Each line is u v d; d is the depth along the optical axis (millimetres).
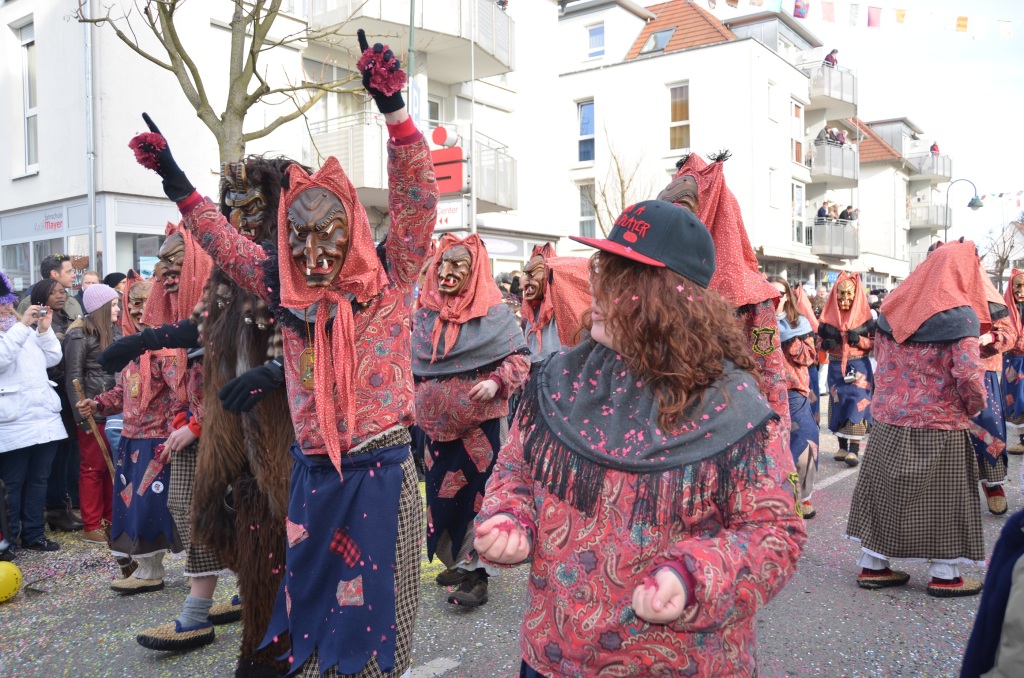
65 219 12219
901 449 4445
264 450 2791
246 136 7594
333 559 2479
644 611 1359
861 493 4637
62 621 4070
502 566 1619
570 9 27453
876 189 38562
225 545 3039
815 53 28500
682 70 24031
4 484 5234
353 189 2428
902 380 4512
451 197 9406
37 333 5430
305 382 2523
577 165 25672
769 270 25156
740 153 23438
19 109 12922
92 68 11211
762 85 23547
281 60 12914
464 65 17203
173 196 2602
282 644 2891
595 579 1541
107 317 5715
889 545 4477
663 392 1536
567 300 5852
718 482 1478
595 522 1550
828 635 3904
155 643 3504
